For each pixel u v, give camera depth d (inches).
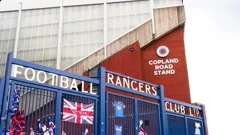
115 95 433.1
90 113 390.9
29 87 330.0
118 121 422.0
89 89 408.5
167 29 1014.4
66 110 361.4
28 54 1643.7
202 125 611.5
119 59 910.4
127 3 1610.5
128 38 1071.6
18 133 306.0
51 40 1656.0
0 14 1760.6
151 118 479.8
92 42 1592.0
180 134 534.9
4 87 308.0
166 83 940.0
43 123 332.2
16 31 1704.0
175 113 541.0
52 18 1711.4
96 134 387.2
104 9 1641.2
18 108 313.4
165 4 1537.9
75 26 1660.9
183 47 979.3
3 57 1642.5
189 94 908.0
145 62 983.6
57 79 369.1
